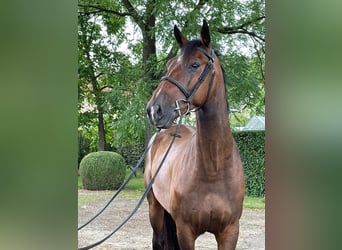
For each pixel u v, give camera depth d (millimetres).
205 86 2434
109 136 13305
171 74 2396
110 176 10078
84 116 11914
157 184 3250
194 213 2627
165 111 2305
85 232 5809
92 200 8625
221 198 2598
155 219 3717
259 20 8680
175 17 8047
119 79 9289
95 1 10391
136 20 9523
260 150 8641
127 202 8477
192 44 2482
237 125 10453
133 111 8172
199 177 2592
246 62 8125
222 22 8164
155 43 9547
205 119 2518
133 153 13141
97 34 10766
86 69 10633
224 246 2689
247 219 6703
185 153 2797
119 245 5070
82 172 10203
